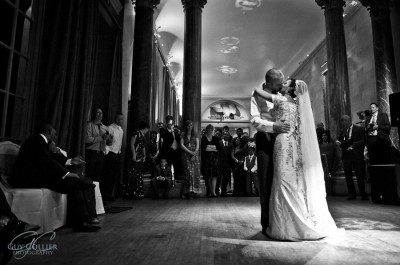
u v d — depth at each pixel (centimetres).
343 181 861
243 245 279
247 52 1709
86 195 368
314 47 1614
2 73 435
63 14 539
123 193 748
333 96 939
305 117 328
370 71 1115
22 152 349
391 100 620
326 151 902
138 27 864
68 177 350
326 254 247
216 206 596
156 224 390
